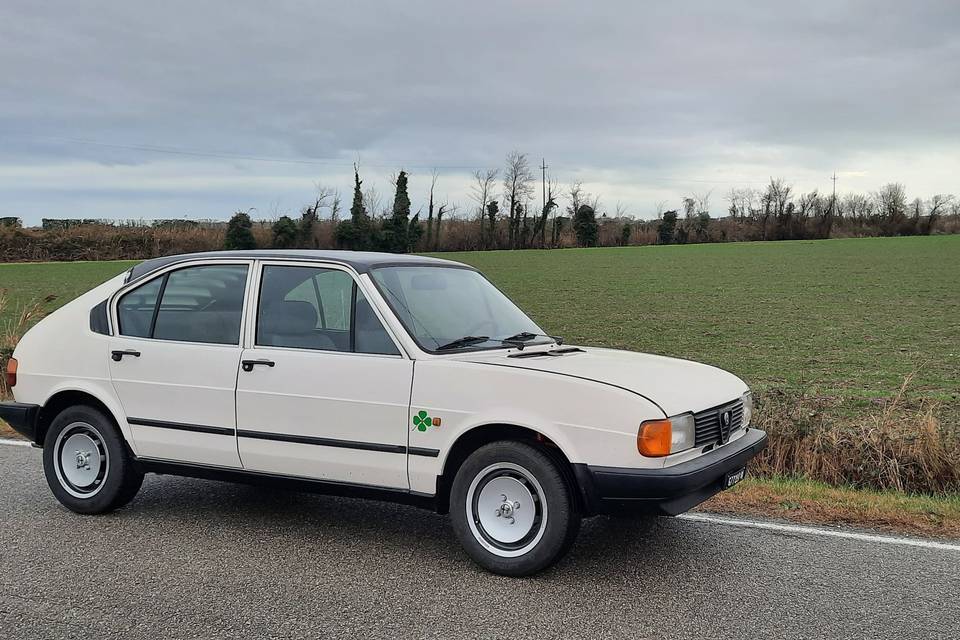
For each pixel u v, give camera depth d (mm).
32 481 6805
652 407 4363
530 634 3887
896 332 23141
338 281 5176
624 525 5672
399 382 4809
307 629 3936
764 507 6102
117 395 5680
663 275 49906
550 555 4504
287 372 5098
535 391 4523
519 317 5957
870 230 99688
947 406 10922
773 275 47406
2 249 73375
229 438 5289
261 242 80938
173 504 6156
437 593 4398
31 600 4281
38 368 6012
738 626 3988
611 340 22234
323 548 5145
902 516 5859
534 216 102125
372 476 4902
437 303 5367
